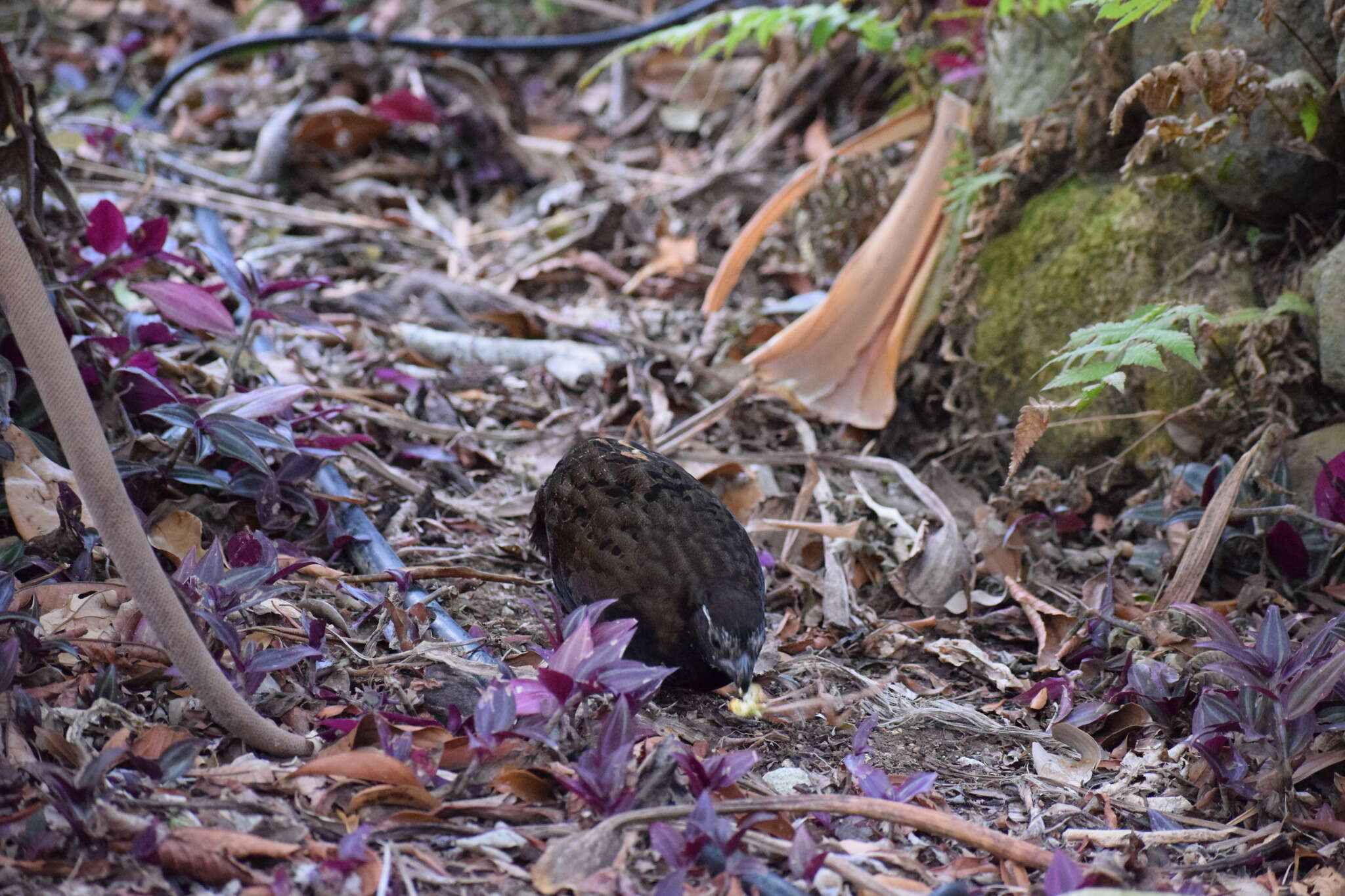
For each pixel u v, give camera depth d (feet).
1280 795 18.10
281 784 16.83
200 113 46.88
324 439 24.68
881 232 31.63
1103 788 19.63
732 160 44.37
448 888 15.65
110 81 50.26
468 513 27.30
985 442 29.91
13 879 14.66
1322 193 26.43
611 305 37.14
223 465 24.00
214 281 33.88
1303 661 18.43
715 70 46.96
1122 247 28.55
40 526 20.49
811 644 23.84
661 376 33.24
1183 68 23.38
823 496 28.04
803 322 30.94
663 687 21.38
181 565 20.62
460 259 39.70
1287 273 26.89
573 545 21.06
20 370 22.29
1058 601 25.30
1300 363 25.79
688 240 38.42
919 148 35.63
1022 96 30.73
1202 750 18.79
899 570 25.64
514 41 47.57
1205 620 19.69
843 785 19.07
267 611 20.47
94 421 15.21
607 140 46.96
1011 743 20.93
